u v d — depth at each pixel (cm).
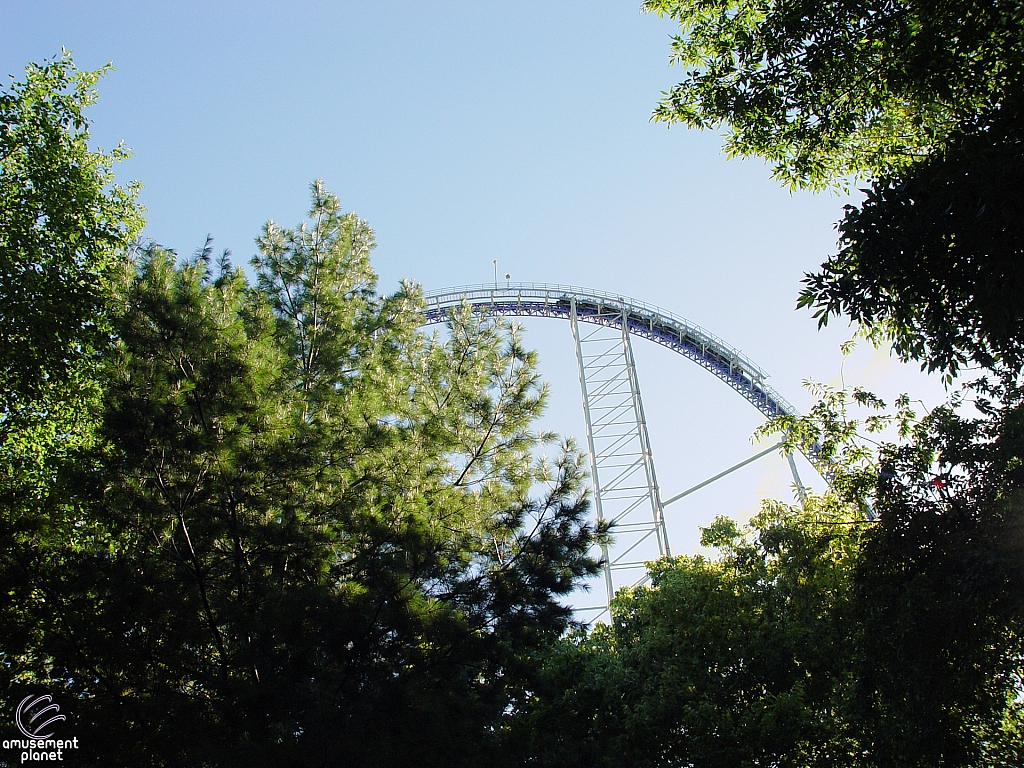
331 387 1407
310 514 1159
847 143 1558
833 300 1203
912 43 1291
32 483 1339
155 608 987
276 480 1152
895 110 1491
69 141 1802
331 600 995
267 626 976
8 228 1598
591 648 2095
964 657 1354
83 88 1848
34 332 1517
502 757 1061
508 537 1230
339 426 1270
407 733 954
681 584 2047
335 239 1708
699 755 1744
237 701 927
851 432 1627
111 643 962
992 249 1048
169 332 1116
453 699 1038
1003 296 1056
